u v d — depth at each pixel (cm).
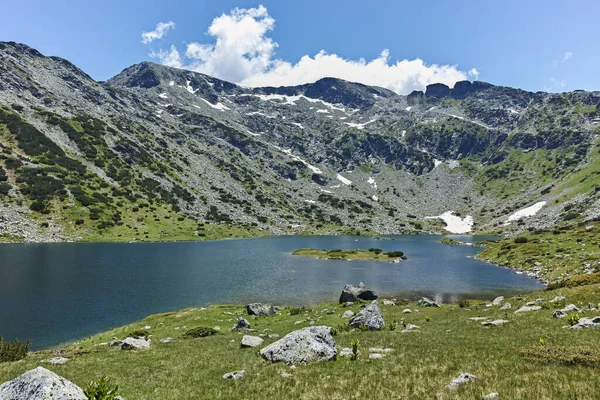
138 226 18200
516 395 1222
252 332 4119
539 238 13062
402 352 2222
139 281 8300
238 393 1653
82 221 16488
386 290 7869
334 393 1503
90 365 2534
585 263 7806
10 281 7638
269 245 17638
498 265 11394
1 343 3083
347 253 13900
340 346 2588
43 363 2639
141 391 1833
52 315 5562
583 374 1407
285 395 1547
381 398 1391
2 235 13988
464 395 1293
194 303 6700
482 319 3550
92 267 9681
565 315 3052
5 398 1186
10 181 16900
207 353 2828
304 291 7800
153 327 4775
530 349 1919
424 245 19212
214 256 12950
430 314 4497
